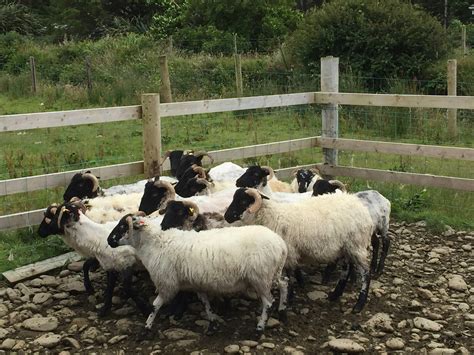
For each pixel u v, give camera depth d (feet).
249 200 11.30
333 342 9.99
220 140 25.44
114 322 11.00
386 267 13.57
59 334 10.53
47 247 14.28
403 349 10.01
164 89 31.91
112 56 44.06
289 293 11.57
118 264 11.20
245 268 9.96
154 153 15.53
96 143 25.35
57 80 43.24
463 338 10.42
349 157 22.22
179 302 11.02
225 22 49.98
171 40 45.65
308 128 27.37
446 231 15.81
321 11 34.81
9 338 10.39
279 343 10.16
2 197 17.12
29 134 27.30
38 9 84.17
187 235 10.48
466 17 75.41
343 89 29.91
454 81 25.05
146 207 12.63
